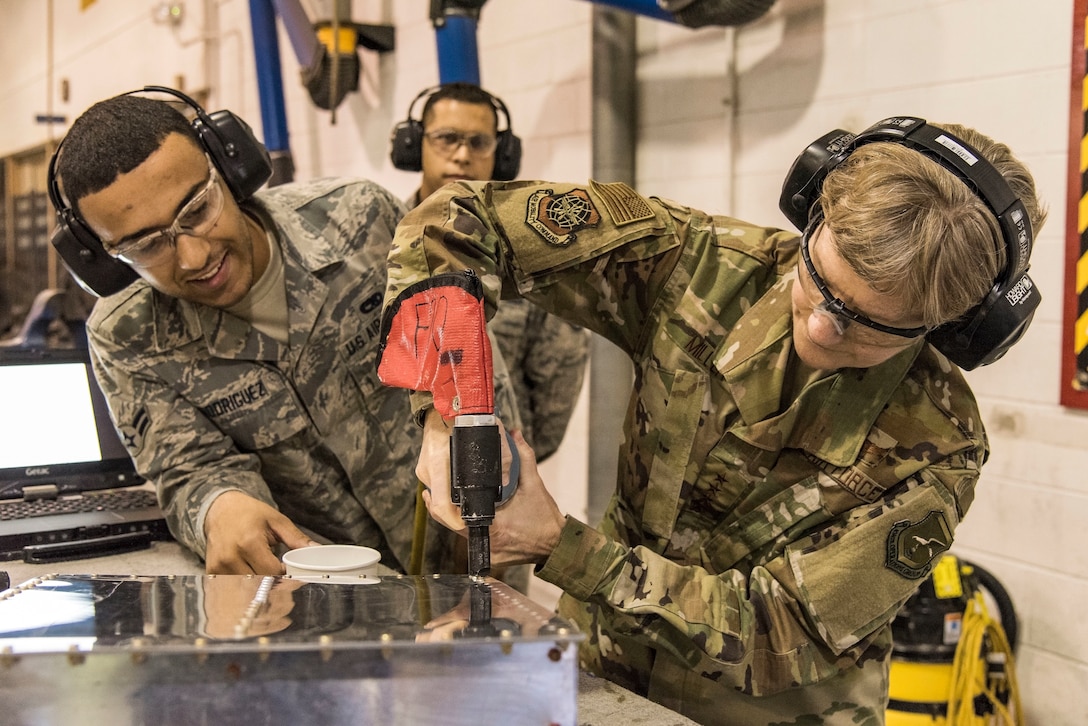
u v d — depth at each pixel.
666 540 1.09
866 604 0.90
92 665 0.63
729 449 1.04
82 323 2.94
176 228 1.12
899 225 0.76
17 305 6.00
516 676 0.64
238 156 1.21
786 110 2.29
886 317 0.81
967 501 0.95
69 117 5.97
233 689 0.63
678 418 1.06
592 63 2.65
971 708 1.81
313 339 1.36
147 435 1.31
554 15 2.82
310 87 3.35
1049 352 1.86
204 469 1.30
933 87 2.00
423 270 0.96
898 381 0.96
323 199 1.43
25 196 6.45
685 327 1.06
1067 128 1.79
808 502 0.99
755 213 2.39
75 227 1.16
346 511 1.46
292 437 1.37
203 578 0.84
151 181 1.09
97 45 5.68
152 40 5.14
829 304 0.83
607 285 1.08
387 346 0.93
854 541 0.91
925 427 0.95
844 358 0.90
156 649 0.62
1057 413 1.86
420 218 1.02
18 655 0.62
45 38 6.22
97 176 1.08
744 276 1.06
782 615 0.91
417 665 0.64
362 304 1.41
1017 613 1.95
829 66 2.19
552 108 2.87
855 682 1.02
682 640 0.89
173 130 1.13
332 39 3.32
